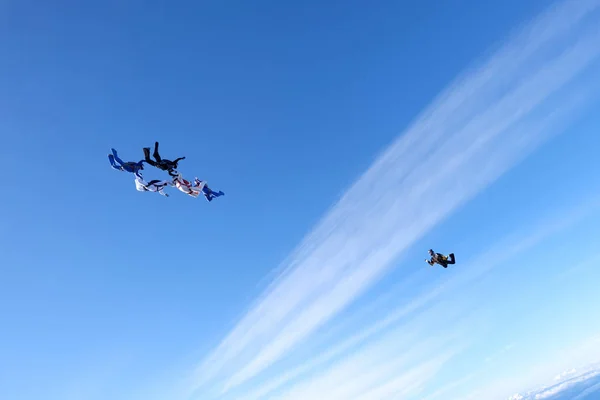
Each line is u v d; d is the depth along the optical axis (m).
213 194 20.53
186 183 19.59
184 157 19.02
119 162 17.77
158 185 19.20
